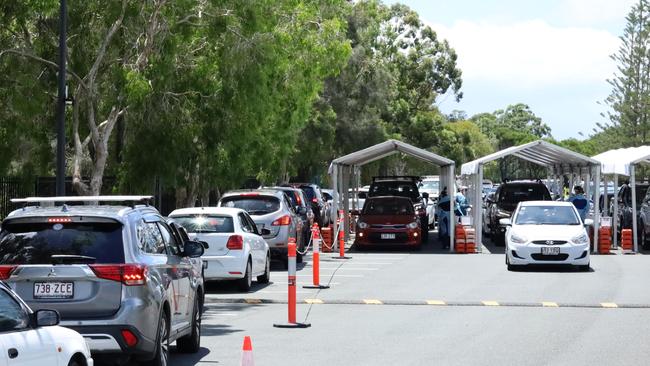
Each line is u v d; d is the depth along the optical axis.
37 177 43.56
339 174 61.88
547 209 44.16
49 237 17.14
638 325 26.14
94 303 16.77
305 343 22.94
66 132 44.03
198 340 21.58
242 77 41.31
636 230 54.31
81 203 27.73
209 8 39.34
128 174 43.19
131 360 18.70
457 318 27.50
